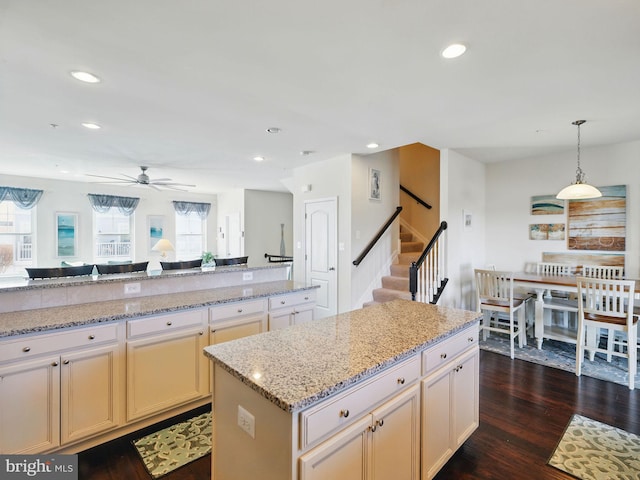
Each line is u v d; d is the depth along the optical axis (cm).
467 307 501
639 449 215
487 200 550
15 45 196
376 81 242
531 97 271
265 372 131
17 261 672
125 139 394
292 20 173
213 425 152
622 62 214
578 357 329
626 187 421
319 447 117
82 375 199
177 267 392
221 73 231
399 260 546
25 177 674
